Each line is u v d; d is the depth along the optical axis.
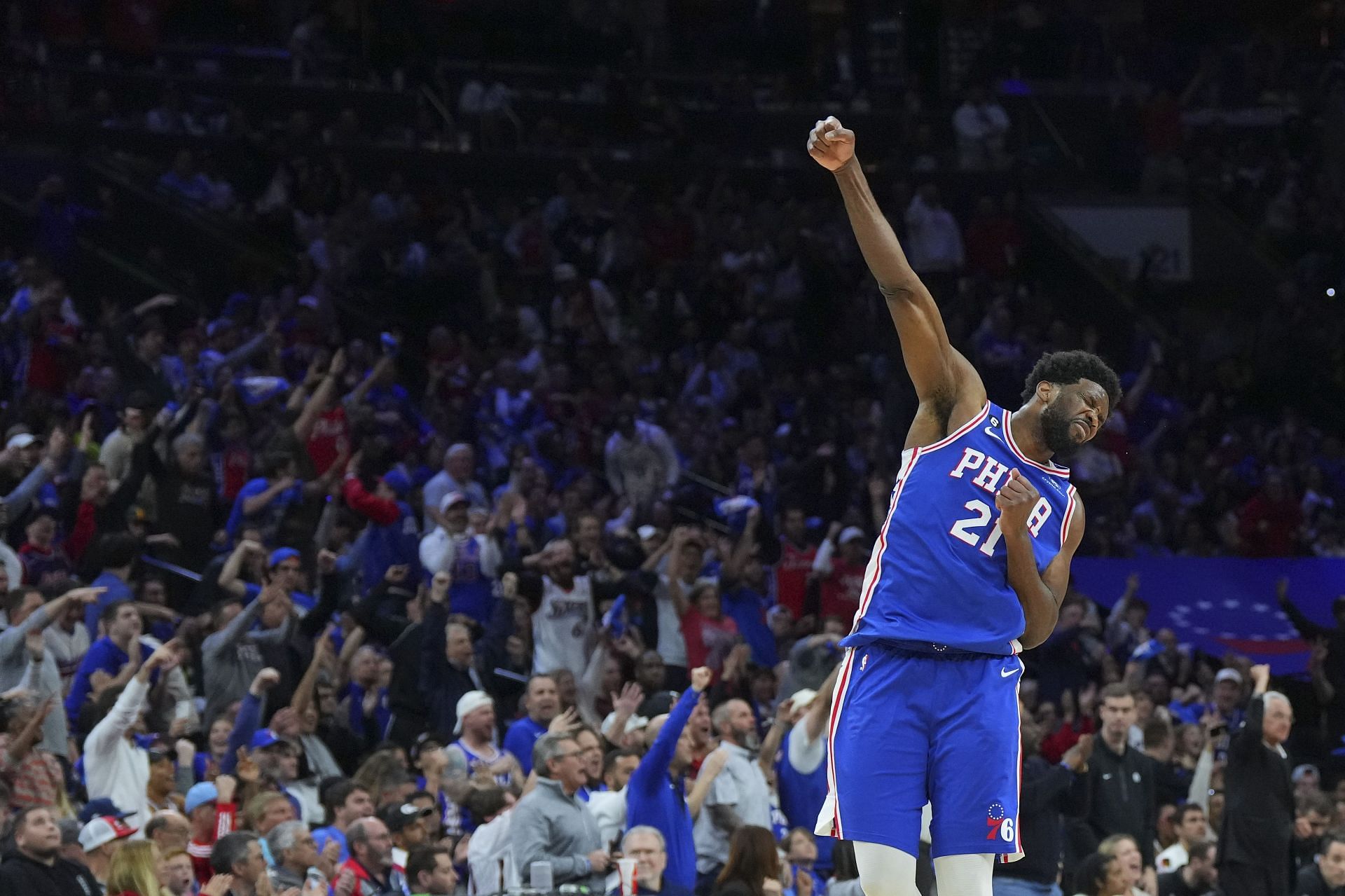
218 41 48.72
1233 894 19.14
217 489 27.16
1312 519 37.06
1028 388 8.80
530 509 28.09
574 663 23.55
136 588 23.14
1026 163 49.41
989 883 8.50
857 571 27.94
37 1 44.91
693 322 40.97
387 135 47.31
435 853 15.25
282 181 41.62
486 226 43.41
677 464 33.31
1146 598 33.03
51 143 41.66
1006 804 8.41
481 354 38.00
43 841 14.09
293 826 15.19
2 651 18.12
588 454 34.91
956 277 44.81
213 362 30.12
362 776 17.56
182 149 42.25
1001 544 8.50
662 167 47.03
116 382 29.05
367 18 49.38
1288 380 43.81
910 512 8.63
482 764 18.53
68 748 18.61
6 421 27.27
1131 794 19.38
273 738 18.08
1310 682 31.62
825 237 45.56
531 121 49.22
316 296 37.84
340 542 25.20
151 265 39.00
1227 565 33.53
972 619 8.48
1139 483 37.44
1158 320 46.47
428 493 27.31
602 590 24.77
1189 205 49.44
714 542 29.02
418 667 21.08
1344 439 43.28
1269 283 48.09
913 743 8.48
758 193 47.66
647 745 18.36
